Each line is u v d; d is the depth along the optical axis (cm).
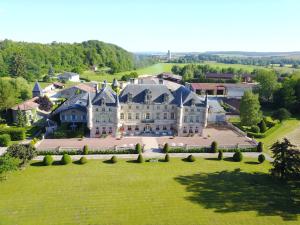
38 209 5922
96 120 10462
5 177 7112
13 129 10006
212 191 6900
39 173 7544
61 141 9988
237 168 8312
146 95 10594
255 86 18862
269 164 8706
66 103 12356
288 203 6444
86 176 7469
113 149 9131
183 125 10925
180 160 8744
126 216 5809
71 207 6041
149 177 7531
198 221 5706
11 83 14512
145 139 10412
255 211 6100
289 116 13600
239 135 11344
